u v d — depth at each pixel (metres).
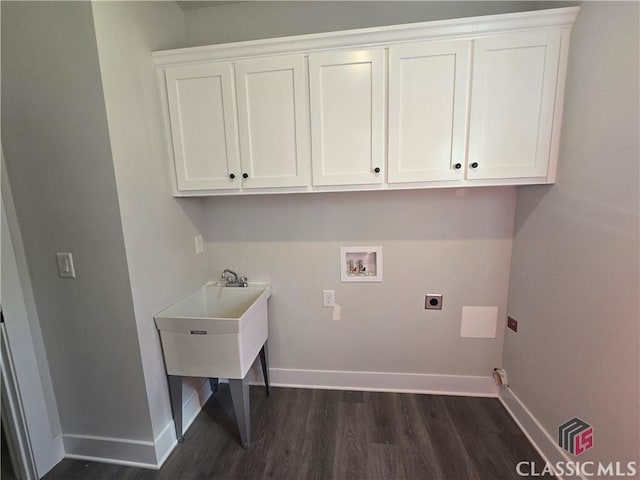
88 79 1.20
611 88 1.11
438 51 1.39
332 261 1.95
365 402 1.93
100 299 1.38
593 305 1.20
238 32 1.80
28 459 1.43
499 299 1.87
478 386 1.97
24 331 1.40
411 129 1.47
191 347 1.52
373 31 1.39
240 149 1.58
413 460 1.50
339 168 1.54
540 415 1.54
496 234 1.81
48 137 1.27
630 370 1.04
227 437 1.68
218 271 2.05
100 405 1.50
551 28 1.33
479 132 1.43
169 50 1.50
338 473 1.44
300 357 2.09
